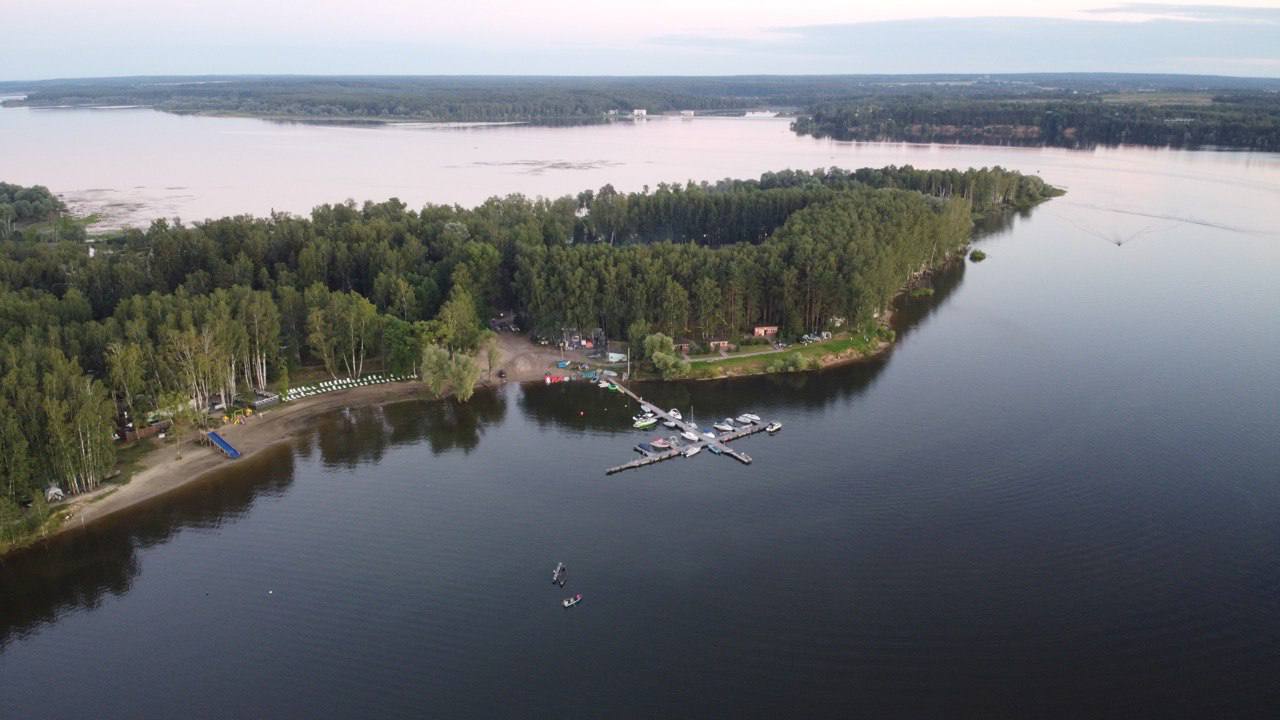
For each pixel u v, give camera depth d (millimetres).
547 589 152125
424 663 134750
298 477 192000
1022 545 161375
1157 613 142125
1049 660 132500
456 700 127188
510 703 126562
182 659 136125
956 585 150625
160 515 176125
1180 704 123750
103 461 185250
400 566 159000
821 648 136250
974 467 191000
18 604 149625
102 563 160375
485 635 140750
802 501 179250
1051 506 174125
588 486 187750
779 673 131375
